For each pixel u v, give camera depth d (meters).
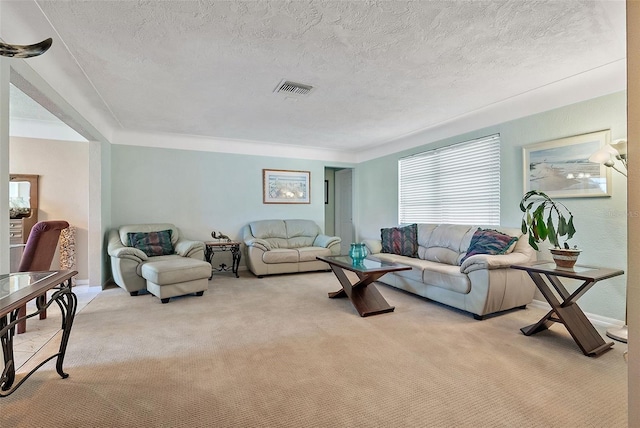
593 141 2.94
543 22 2.11
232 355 2.25
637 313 0.75
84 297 3.82
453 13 2.01
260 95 3.40
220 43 2.36
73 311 1.97
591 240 2.98
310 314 3.19
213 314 3.18
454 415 1.58
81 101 3.42
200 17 2.05
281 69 2.79
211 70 2.80
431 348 2.37
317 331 2.72
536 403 1.68
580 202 3.05
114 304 3.52
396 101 3.59
